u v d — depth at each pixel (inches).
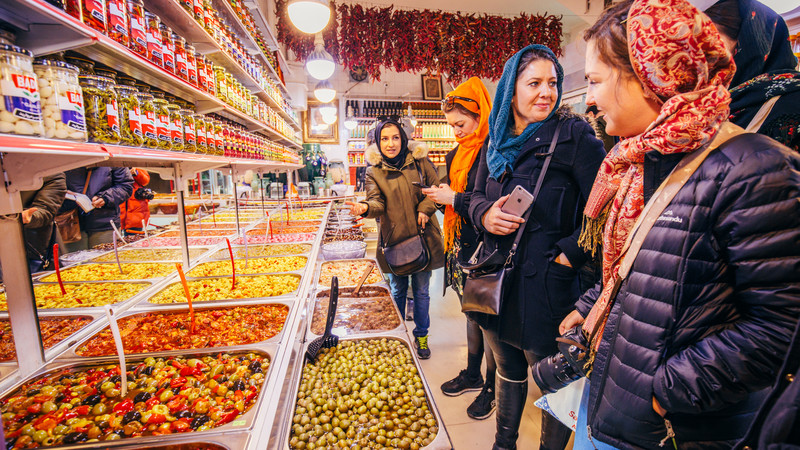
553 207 46.9
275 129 148.3
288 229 131.6
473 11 295.1
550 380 37.5
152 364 40.6
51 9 27.7
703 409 23.3
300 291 64.1
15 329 36.6
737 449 21.1
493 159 52.1
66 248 105.4
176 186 75.5
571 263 44.6
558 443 52.5
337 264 103.4
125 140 42.1
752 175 21.1
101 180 113.3
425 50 267.0
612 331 29.1
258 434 29.5
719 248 23.4
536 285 47.4
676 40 22.7
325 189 285.0
